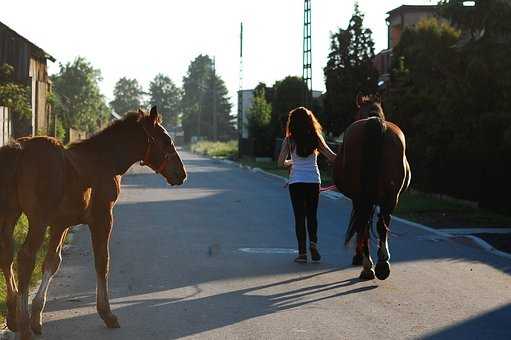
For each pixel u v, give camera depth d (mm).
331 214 21406
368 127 10836
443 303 9648
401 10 49844
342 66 43031
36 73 35875
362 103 13016
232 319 8672
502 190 20422
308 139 12516
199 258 13031
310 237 12773
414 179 27984
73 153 7984
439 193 25500
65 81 88250
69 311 8992
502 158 20328
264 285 10695
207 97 157375
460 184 23578
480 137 20688
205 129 154125
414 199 24906
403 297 9992
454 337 8031
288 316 8859
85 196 7859
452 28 23953
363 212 10773
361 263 12453
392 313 9070
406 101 25781
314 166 12656
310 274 11617
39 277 10852
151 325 8352
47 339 7734
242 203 23797
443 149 24719
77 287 10461
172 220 18844
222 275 11438
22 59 33219
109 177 8258
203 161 64000
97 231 8133
